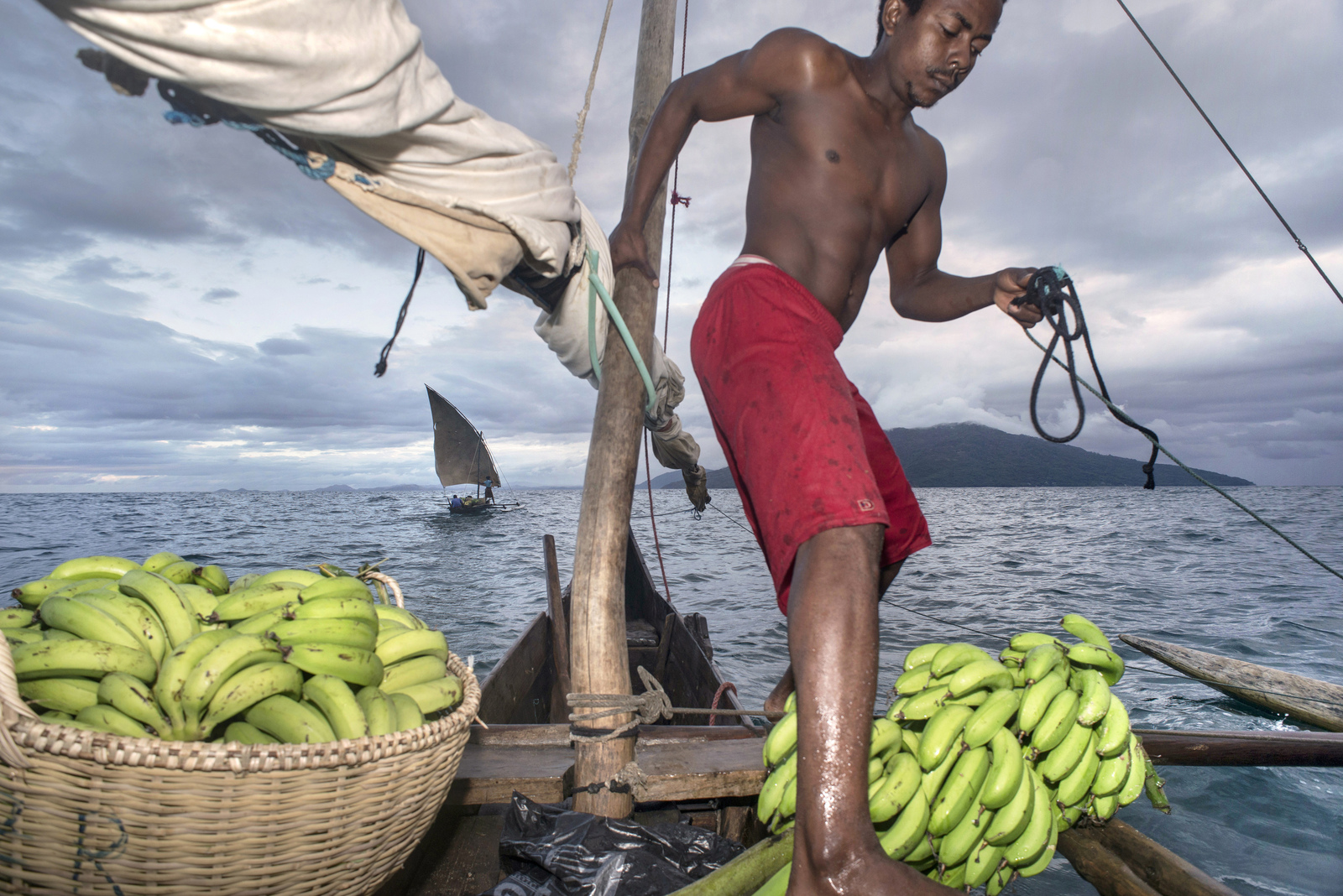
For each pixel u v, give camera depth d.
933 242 2.49
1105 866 1.79
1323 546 23.16
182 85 0.96
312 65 0.98
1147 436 2.02
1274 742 2.49
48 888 1.24
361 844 1.39
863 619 1.37
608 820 1.83
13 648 1.45
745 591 13.93
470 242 1.43
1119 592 13.31
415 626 1.98
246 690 1.40
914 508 2.18
